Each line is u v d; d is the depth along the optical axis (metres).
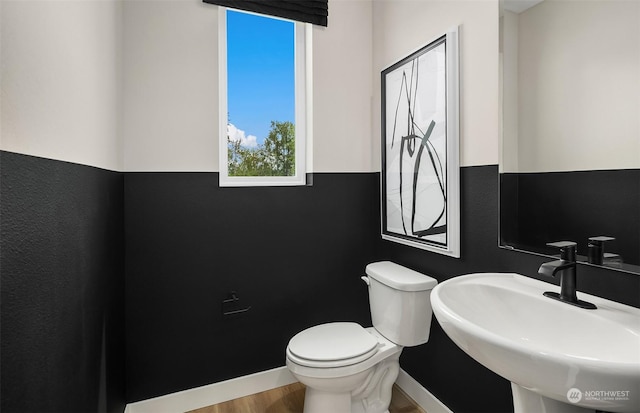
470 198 1.50
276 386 2.06
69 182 0.92
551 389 0.71
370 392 1.71
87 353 1.08
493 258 1.39
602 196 1.02
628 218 0.96
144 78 1.74
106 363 1.34
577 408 0.93
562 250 1.01
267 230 2.03
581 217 1.08
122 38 1.67
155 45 1.75
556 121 1.14
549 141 1.16
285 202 2.07
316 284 2.15
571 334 0.94
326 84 2.14
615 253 0.99
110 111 1.42
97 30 1.21
